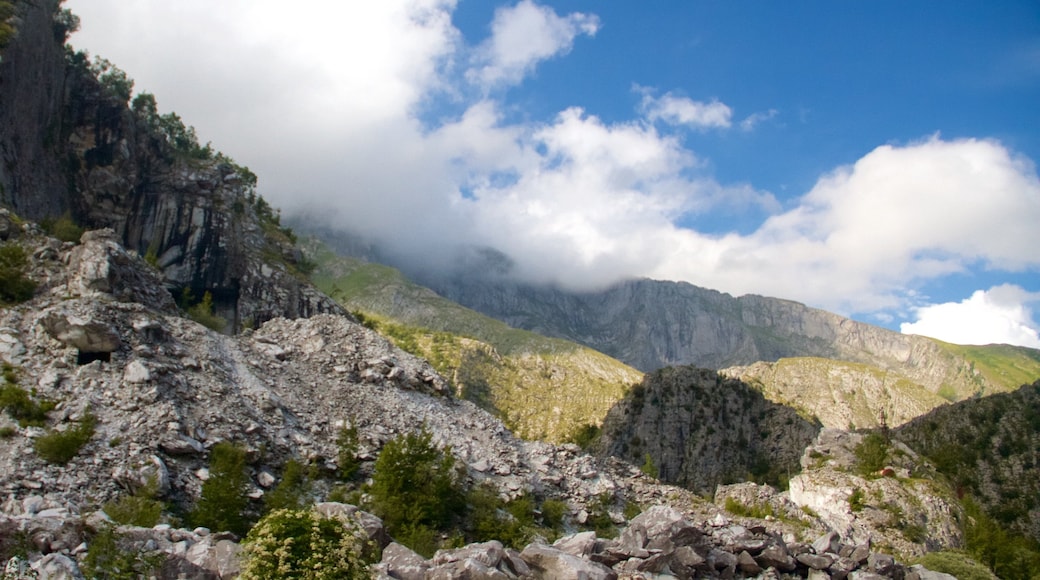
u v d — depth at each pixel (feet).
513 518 197.67
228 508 148.77
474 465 227.61
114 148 590.96
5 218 248.11
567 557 98.94
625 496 259.19
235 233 623.77
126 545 93.20
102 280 227.61
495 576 90.74
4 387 168.04
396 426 231.71
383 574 90.22
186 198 620.49
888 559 123.34
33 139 504.43
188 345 219.41
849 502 371.56
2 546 89.10
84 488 145.79
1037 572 309.01
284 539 74.18
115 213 582.76
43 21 522.47
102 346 191.31
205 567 91.45
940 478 421.59
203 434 177.27
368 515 109.19
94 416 167.32
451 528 184.14
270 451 189.78
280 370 237.86
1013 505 616.80
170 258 592.60
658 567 107.96
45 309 205.16
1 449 148.36
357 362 260.83
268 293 602.03
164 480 154.51
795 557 120.78
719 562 114.01
